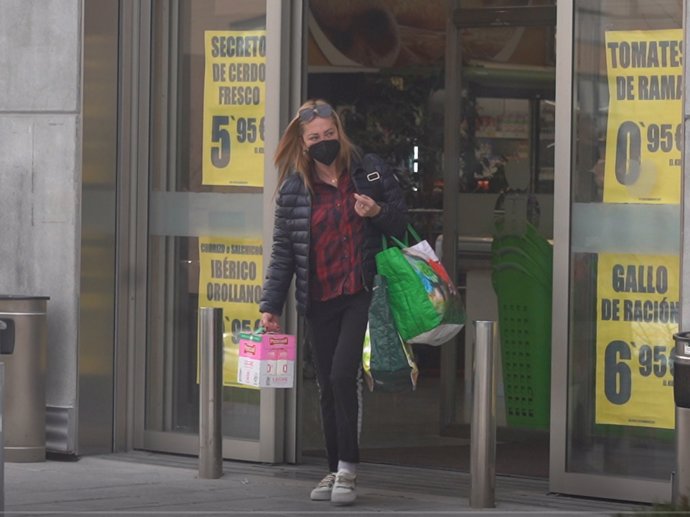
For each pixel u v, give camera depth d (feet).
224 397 116.26
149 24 118.42
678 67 97.91
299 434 114.32
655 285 98.99
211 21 116.78
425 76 160.66
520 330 127.95
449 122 135.85
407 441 129.39
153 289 119.34
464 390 135.03
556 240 101.55
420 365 167.12
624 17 99.66
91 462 114.93
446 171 136.26
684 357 86.74
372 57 161.68
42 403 114.83
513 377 128.67
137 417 119.85
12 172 118.01
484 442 96.48
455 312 94.53
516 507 97.19
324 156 94.63
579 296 101.50
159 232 119.14
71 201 116.06
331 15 160.76
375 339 94.58
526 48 134.00
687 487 88.79
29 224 117.50
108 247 117.80
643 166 99.19
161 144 118.93
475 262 135.74
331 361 97.40
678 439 89.15
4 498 96.63
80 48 115.85
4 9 118.01
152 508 95.45
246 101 115.44
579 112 101.35
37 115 117.19
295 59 113.29
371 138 162.30
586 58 101.04
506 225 129.08
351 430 95.55
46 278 116.98
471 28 135.23
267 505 97.04
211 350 107.04
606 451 101.04
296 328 113.39
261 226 114.62
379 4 160.97
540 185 132.98
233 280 116.06
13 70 117.80
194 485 104.94
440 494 102.73
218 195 116.57
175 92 118.32
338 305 95.81
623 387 100.27
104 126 117.29
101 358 117.70
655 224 98.84
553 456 101.96
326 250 95.20
